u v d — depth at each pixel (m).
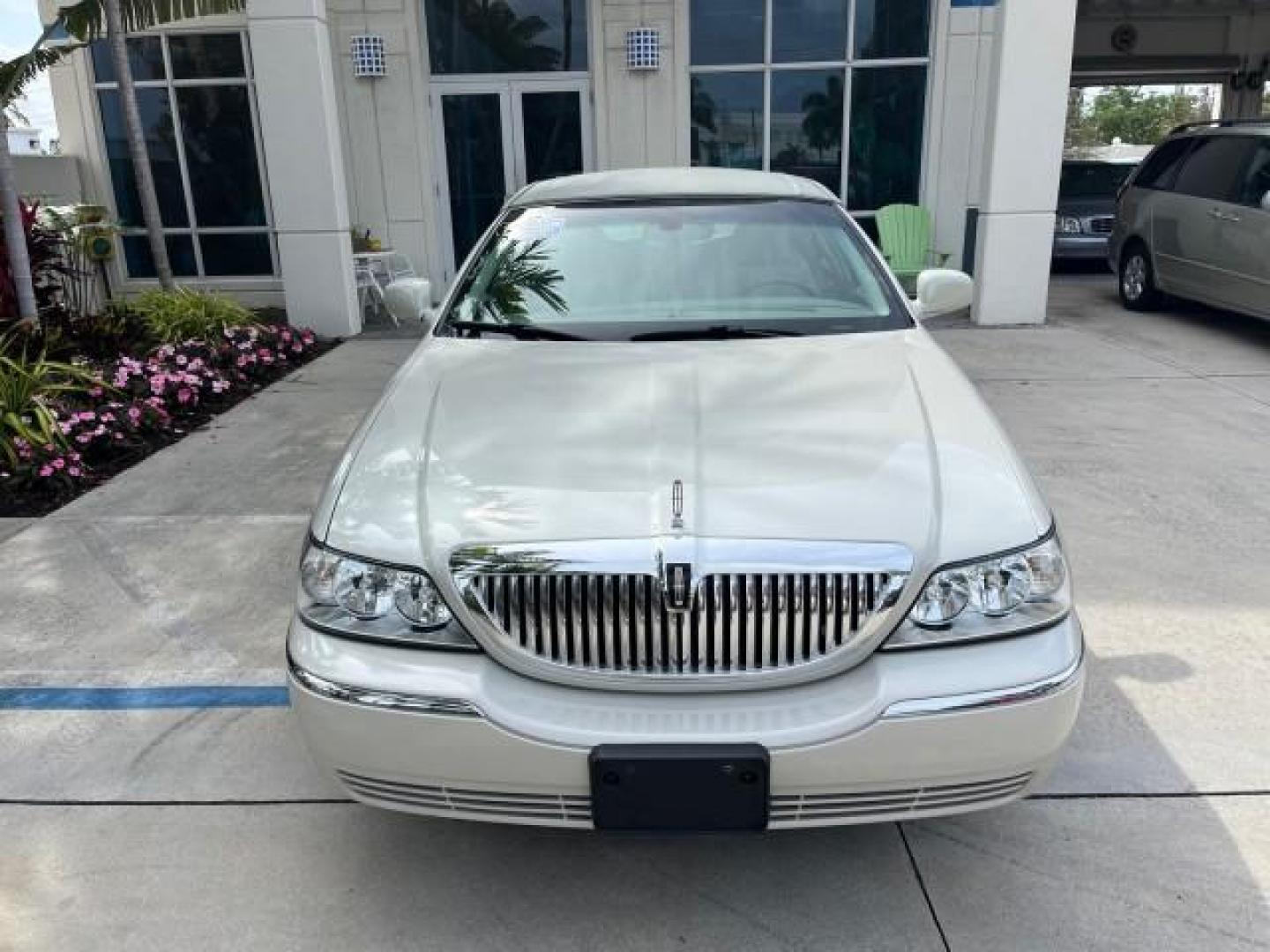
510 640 2.22
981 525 2.29
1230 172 8.83
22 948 2.38
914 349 3.23
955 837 2.67
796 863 2.61
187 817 2.83
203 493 5.36
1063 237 13.88
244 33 10.73
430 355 3.28
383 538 2.32
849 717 2.13
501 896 2.52
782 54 10.79
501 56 10.98
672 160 10.98
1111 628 3.71
